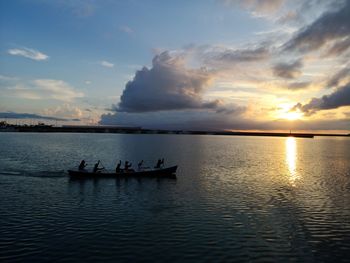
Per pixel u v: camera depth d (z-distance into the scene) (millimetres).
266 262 21609
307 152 137250
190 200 37938
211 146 168000
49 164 70938
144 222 29062
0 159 78938
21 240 24312
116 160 82562
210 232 26797
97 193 41156
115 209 33469
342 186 49281
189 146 159250
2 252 22203
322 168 74188
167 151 117625
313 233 27125
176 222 29234
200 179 53250
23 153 96750
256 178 56000
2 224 27828
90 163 75312
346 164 84000
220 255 22453
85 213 31766
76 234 25750
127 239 24906
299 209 34750
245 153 121312
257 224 29188
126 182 49188
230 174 60062
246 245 24266
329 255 22906
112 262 21078
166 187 45781
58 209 33125
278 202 37750
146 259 21594
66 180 49812
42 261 20984
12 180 48875
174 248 23422
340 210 34531
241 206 35438
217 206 35219
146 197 39281
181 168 68438
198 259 21781
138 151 114125
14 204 34688
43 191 41656
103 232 26297
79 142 176875
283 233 26984
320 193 43562
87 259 21422
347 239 25844
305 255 22812
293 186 48719
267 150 147875
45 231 26281
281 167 75125
